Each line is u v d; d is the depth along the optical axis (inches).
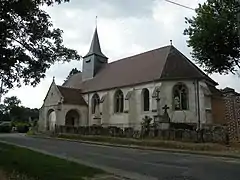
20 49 480.1
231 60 1008.2
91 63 1866.4
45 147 925.2
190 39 1002.1
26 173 404.8
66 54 535.2
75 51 566.6
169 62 1387.8
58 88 1702.8
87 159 629.0
